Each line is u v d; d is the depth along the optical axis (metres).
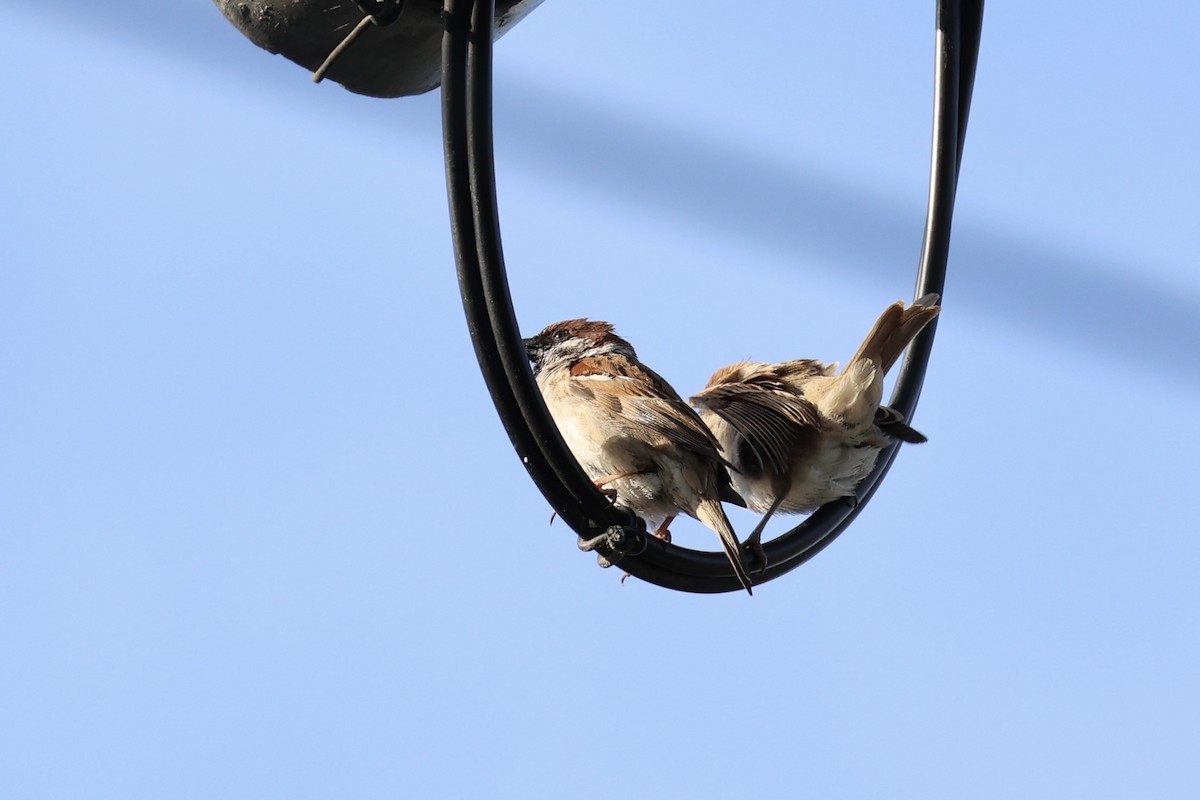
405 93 7.32
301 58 7.02
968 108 9.12
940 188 8.85
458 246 6.44
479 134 6.40
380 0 6.43
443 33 6.43
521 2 7.14
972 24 9.05
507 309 6.48
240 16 6.80
